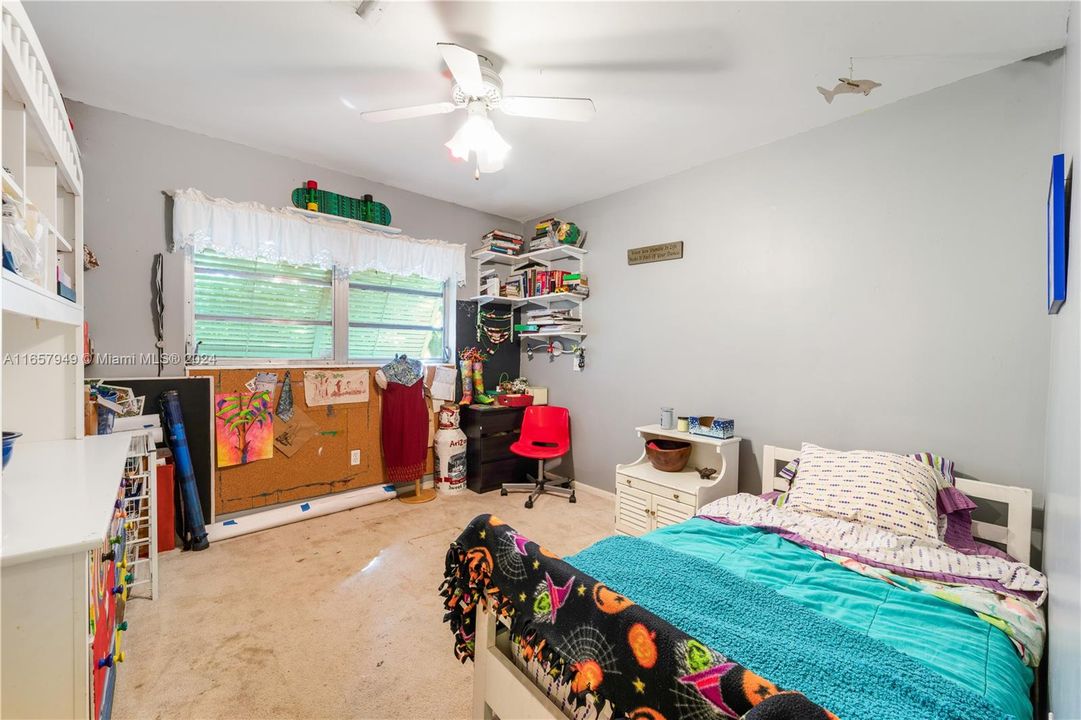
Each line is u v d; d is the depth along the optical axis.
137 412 2.53
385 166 3.19
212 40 1.87
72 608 0.91
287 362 3.18
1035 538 1.84
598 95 2.23
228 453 2.86
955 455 2.05
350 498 3.31
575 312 3.96
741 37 1.80
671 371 3.25
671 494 2.67
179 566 2.38
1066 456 1.07
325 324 3.39
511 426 4.00
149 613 1.95
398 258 3.58
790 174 2.62
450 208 3.97
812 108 2.32
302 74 2.11
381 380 3.48
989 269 1.96
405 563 2.47
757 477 2.77
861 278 2.34
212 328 2.92
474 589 1.24
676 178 3.21
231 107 2.42
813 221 2.53
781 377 2.66
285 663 1.67
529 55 1.93
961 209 2.03
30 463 1.54
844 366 2.40
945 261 2.08
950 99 2.07
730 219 2.91
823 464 2.11
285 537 2.78
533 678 1.13
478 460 3.77
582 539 2.85
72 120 2.36
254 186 2.93
